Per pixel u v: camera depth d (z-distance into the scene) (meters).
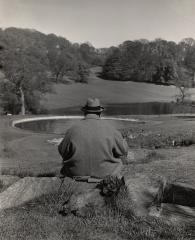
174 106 121.44
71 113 102.12
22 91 94.25
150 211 5.12
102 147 5.85
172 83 168.75
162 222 4.86
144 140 27.02
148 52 180.00
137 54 178.25
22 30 106.31
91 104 6.01
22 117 83.62
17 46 99.31
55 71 148.75
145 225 4.80
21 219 5.11
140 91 154.00
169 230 4.64
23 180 6.46
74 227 4.78
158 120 75.75
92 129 5.90
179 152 15.89
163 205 5.50
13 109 94.44
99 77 177.12
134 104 127.38
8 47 94.62
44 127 74.12
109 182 5.46
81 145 5.86
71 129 6.00
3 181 9.69
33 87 96.00
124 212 5.12
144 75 173.38
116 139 5.96
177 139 24.66
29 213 5.36
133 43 182.00
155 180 5.83
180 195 6.11
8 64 92.44
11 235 4.49
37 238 4.41
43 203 5.80
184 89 133.62
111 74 175.50
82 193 5.54
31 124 78.31
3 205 5.86
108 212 5.18
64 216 5.25
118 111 109.56
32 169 15.94
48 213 5.39
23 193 6.11
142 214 5.05
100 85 159.75
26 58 99.12
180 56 182.00
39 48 126.94
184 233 4.58
